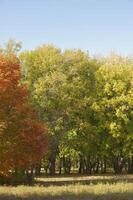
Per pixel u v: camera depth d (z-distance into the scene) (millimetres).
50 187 37062
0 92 31719
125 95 64500
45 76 60312
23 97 33125
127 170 79938
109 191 32156
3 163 32406
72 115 61562
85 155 68250
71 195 30438
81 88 61750
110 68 66625
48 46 63469
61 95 58844
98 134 64812
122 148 65688
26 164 34188
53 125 58375
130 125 64062
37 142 35000
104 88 64750
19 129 32938
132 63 69188
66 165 80438
